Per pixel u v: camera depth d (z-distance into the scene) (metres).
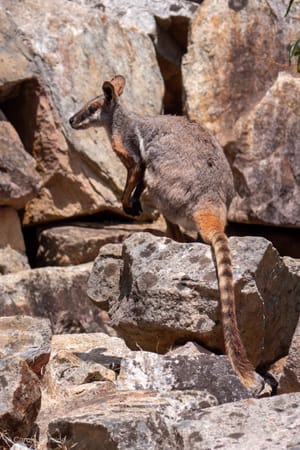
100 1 47.03
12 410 22.05
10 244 39.66
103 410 22.30
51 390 26.20
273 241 41.47
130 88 44.31
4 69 40.91
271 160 40.66
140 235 29.09
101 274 30.58
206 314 27.33
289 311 30.48
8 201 39.31
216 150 32.34
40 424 23.59
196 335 27.61
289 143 40.88
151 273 27.92
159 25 47.50
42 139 41.69
